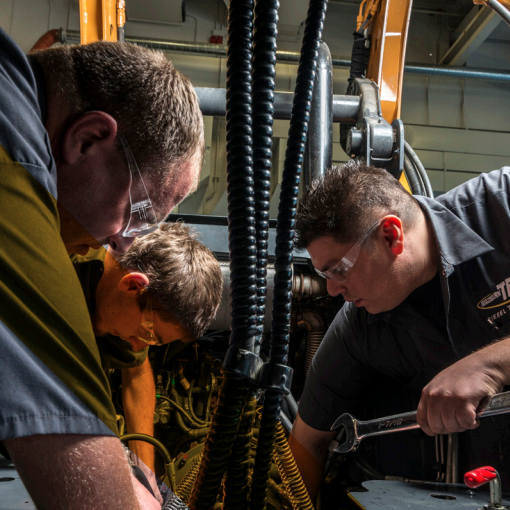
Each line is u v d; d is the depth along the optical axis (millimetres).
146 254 303
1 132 333
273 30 474
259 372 402
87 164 456
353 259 1140
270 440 401
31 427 292
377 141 2209
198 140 577
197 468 353
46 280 298
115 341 302
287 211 490
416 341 1376
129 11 6961
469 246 1243
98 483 306
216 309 341
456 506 886
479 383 997
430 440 1606
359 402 1603
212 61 7098
